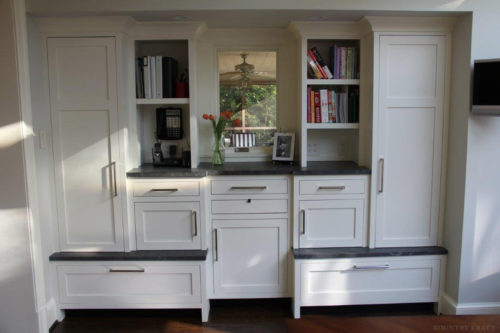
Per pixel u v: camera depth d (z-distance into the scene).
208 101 3.02
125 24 2.49
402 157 2.64
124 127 2.58
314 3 2.35
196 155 2.78
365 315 2.75
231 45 2.97
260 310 2.82
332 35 2.68
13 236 2.39
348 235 2.71
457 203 2.55
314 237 2.70
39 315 2.46
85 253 2.65
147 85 2.74
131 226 2.66
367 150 2.73
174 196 2.63
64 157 2.60
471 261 2.53
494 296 2.57
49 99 2.55
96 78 2.54
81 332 2.56
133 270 2.61
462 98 2.47
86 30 2.50
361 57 2.71
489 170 2.46
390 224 2.70
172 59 2.78
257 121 3.06
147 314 2.78
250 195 2.67
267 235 2.71
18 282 2.43
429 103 2.60
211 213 2.68
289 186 2.67
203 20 2.60
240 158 3.08
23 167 2.34
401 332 1.55
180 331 2.56
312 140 3.12
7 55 2.26
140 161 2.94
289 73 3.01
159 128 2.94
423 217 2.70
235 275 2.74
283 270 2.74
